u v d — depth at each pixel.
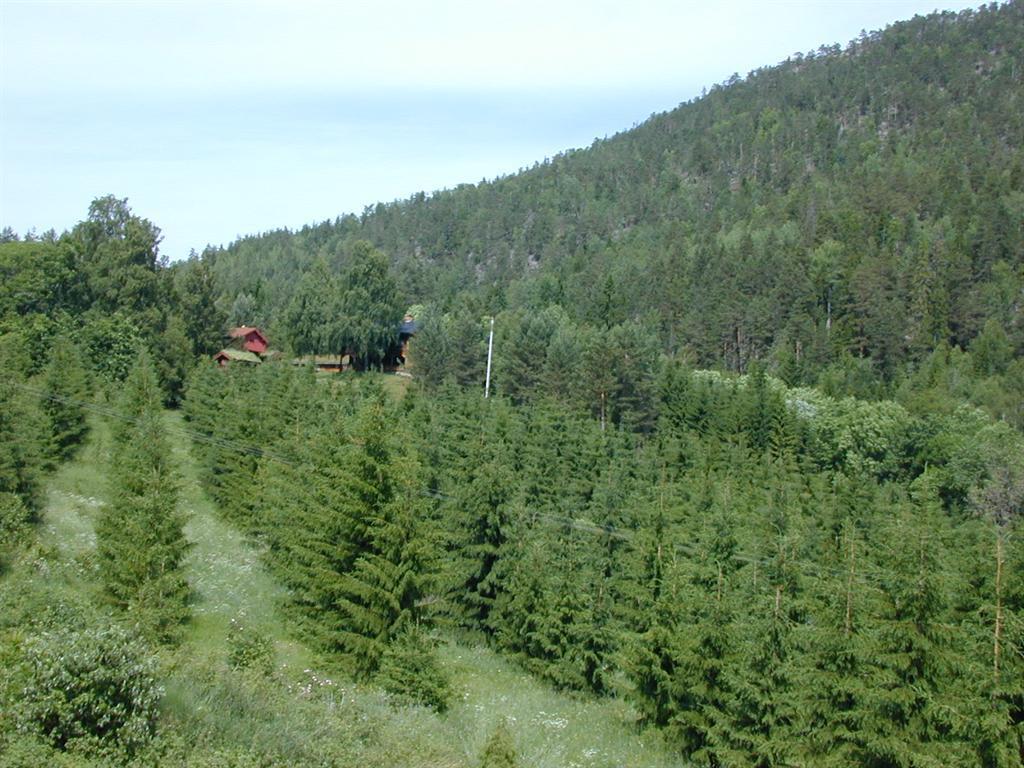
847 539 30.22
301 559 27.64
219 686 14.23
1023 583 20.23
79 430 43.66
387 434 26.94
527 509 33.12
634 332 81.19
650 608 25.64
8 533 27.22
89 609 16.28
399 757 14.02
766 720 20.83
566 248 186.25
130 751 11.22
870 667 19.45
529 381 78.12
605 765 20.69
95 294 68.38
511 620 29.78
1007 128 197.25
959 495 59.03
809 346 104.62
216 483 42.31
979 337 106.38
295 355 84.94
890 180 167.25
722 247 140.00
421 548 25.09
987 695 18.55
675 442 55.38
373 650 23.94
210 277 76.94
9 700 11.02
